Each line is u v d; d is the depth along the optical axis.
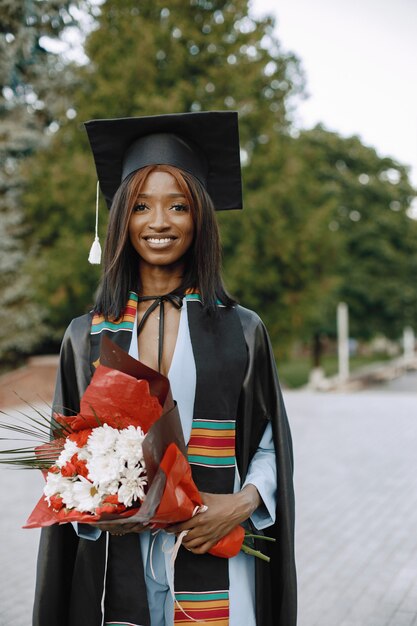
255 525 2.15
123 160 2.35
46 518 1.89
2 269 16.53
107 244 2.22
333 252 18.66
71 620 2.11
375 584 5.01
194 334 2.13
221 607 2.06
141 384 1.86
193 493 1.91
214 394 2.10
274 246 16.14
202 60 15.54
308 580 5.09
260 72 15.66
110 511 1.81
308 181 18.23
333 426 12.12
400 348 53.59
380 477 8.22
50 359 15.38
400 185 34.28
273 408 2.22
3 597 4.80
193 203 2.19
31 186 16.38
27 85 16.97
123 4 15.91
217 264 2.23
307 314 17.48
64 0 15.97
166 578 2.06
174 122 2.23
